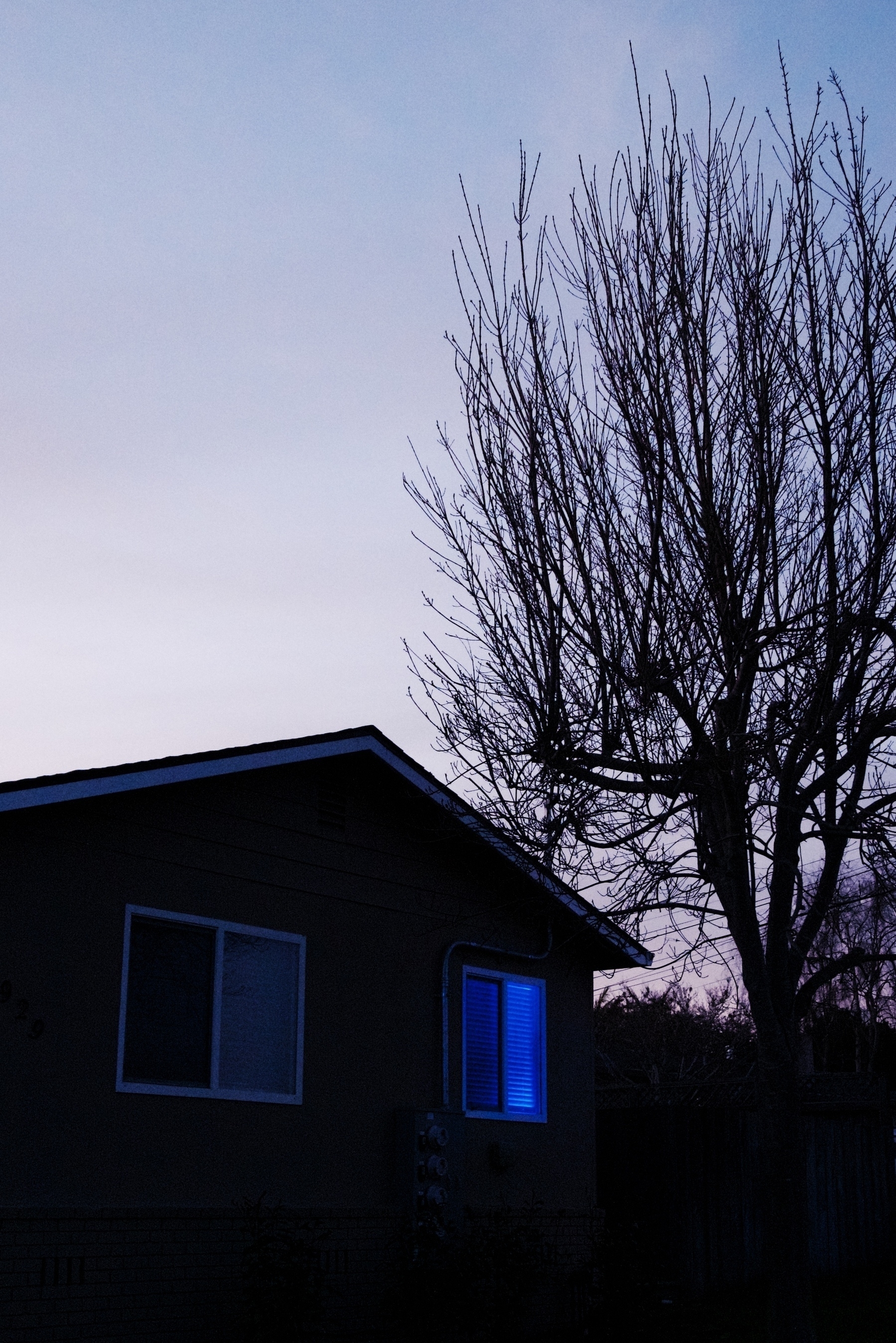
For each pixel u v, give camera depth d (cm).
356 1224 1255
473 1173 1412
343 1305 1218
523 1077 1533
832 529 984
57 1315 985
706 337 1023
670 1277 1650
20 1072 1008
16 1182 988
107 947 1099
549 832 1021
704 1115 1772
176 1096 1127
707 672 995
